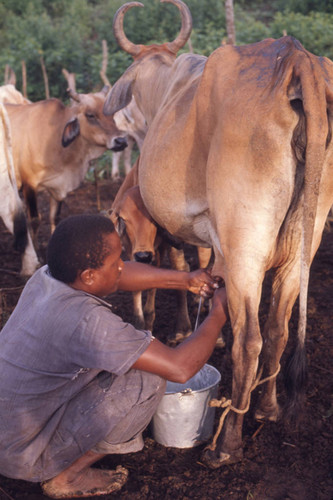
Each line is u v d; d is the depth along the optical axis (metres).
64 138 5.45
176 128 2.79
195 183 2.74
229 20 7.12
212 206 2.43
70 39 15.74
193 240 3.07
